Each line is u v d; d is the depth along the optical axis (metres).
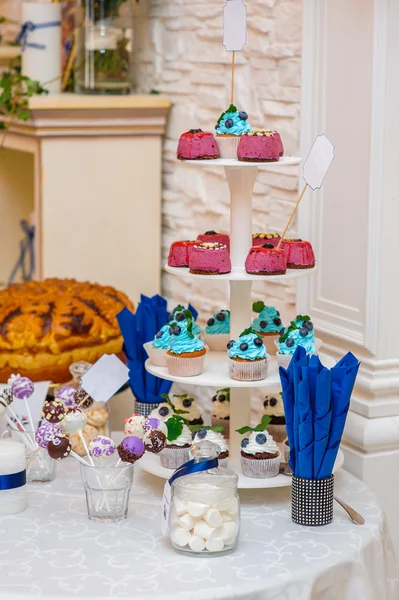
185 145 1.71
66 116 2.58
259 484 1.66
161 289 2.86
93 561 1.47
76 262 2.69
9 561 1.47
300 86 2.09
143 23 2.75
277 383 1.67
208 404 2.58
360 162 1.88
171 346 1.71
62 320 2.19
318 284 2.06
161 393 1.98
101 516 1.63
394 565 1.68
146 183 2.71
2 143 2.91
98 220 2.69
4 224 3.35
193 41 2.53
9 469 1.65
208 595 1.36
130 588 1.38
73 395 1.88
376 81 1.80
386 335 1.87
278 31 2.16
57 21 2.76
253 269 1.67
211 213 2.52
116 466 1.62
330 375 1.55
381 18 1.78
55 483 1.82
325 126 1.99
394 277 1.86
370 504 1.72
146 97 2.61
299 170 2.10
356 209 1.91
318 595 1.46
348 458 1.95
